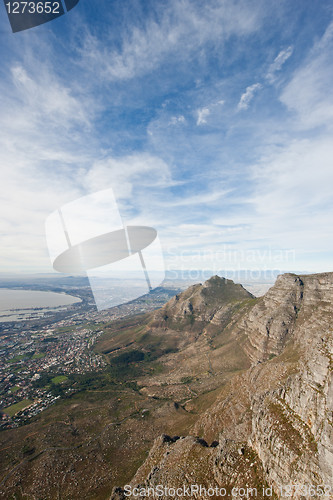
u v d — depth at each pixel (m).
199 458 44.19
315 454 30.61
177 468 43.47
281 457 33.81
